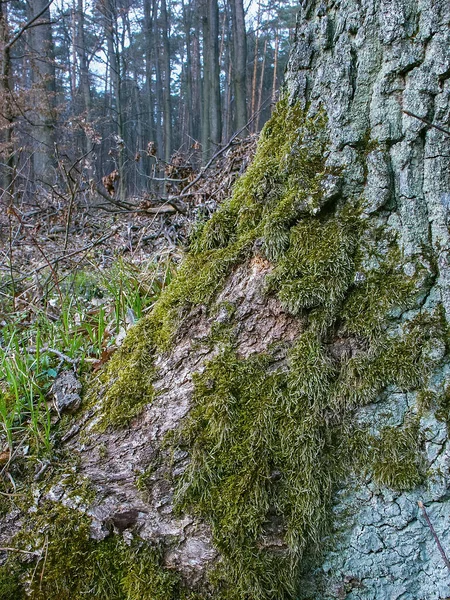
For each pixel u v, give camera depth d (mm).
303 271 1403
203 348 1506
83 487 1461
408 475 1305
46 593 1359
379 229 1382
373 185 1373
